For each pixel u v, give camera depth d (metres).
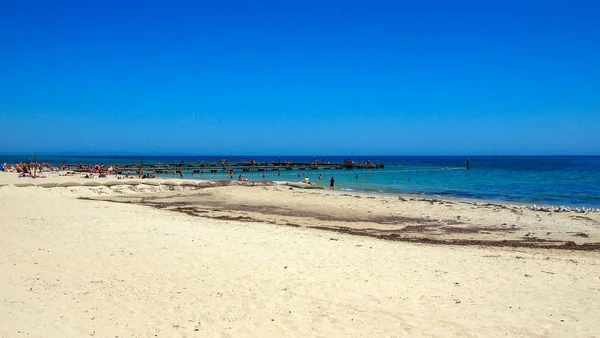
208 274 9.84
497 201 31.61
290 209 25.66
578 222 20.86
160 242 12.88
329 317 7.46
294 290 8.84
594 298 8.38
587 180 54.31
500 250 14.19
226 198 30.88
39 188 31.06
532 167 102.31
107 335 6.66
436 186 45.91
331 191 38.91
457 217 22.48
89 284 9.01
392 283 9.35
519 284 9.35
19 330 6.62
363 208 25.94
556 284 9.38
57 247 11.91
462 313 7.60
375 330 6.93
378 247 13.49
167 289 8.81
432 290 8.88
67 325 6.96
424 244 15.20
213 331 6.89
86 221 16.27
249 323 7.21
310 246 13.15
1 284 8.74
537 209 25.31
